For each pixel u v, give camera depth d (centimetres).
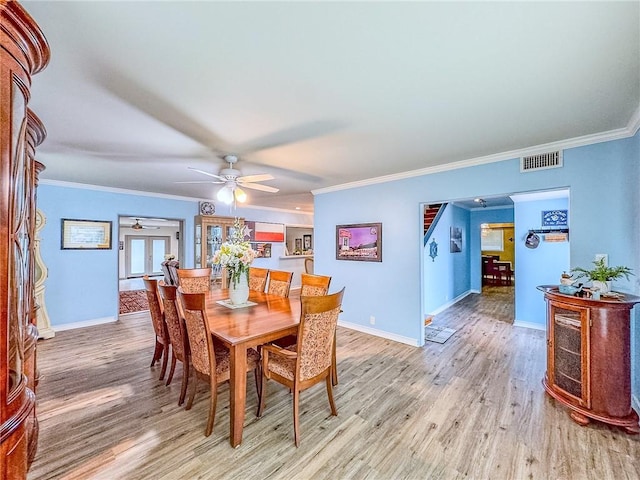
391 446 199
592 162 268
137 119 230
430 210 545
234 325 235
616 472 174
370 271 450
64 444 200
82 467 179
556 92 190
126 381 292
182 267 620
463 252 748
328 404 251
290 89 187
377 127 246
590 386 217
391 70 166
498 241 972
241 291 309
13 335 106
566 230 452
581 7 120
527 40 141
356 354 366
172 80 176
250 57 154
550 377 252
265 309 290
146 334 445
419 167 375
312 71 167
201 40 141
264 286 405
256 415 236
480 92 190
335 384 285
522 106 209
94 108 211
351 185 474
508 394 266
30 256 179
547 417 230
